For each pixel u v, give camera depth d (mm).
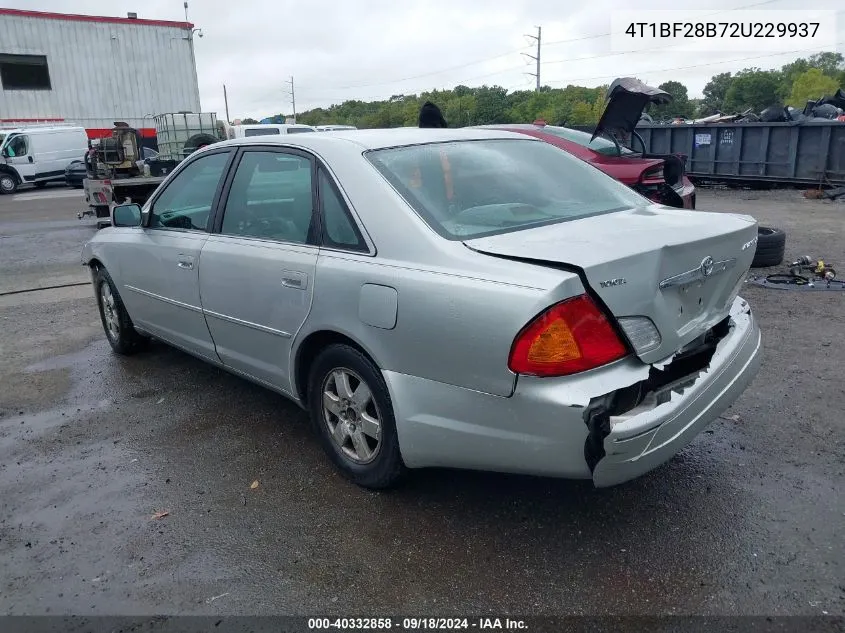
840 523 2992
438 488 3393
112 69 29141
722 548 2861
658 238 2770
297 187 3545
